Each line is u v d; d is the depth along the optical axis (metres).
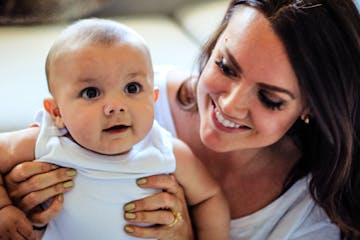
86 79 0.84
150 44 1.86
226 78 0.94
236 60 0.90
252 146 1.00
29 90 1.45
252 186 1.11
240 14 0.94
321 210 1.09
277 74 0.88
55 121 0.92
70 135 0.92
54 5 1.91
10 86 1.46
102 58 0.84
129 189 0.90
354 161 1.05
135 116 0.86
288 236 1.07
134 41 0.88
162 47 1.84
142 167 0.91
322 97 0.92
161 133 0.98
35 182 0.88
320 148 1.04
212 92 0.96
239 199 1.11
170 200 0.94
